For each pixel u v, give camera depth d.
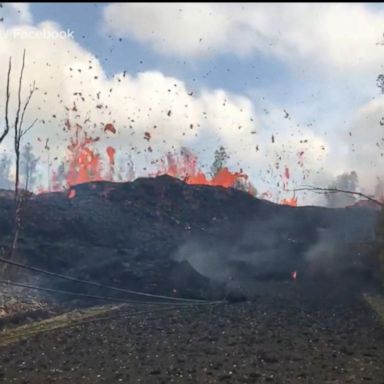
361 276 16.67
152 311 12.48
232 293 14.54
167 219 22.36
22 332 10.15
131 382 6.90
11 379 7.10
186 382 6.83
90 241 18.97
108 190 23.73
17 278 14.57
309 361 7.77
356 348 8.57
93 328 10.58
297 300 14.18
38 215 19.08
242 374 7.14
